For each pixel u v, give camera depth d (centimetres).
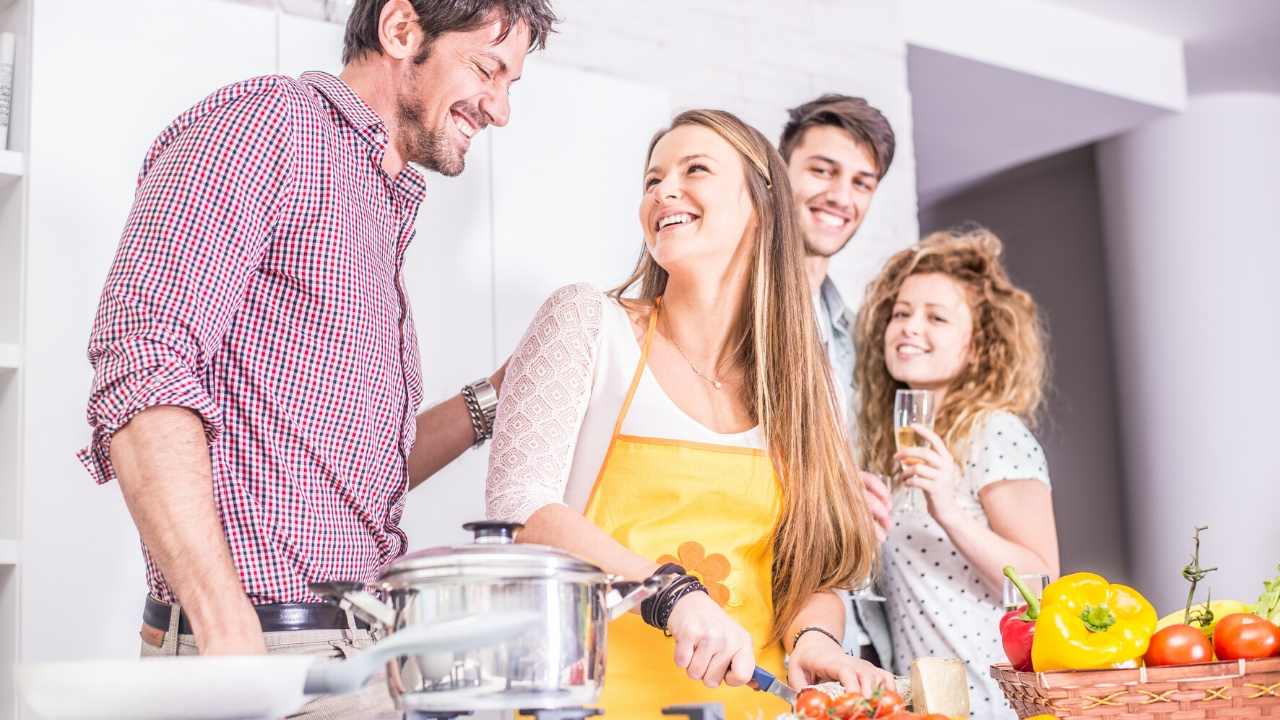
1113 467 527
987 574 253
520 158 261
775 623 159
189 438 114
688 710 98
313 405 128
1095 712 109
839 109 320
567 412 151
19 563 199
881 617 274
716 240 159
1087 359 541
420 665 87
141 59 220
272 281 128
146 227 118
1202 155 489
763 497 156
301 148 129
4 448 208
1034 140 486
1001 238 577
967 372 287
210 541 112
